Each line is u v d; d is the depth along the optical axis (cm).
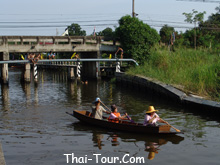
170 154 815
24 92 2400
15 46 3122
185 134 1029
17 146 894
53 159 776
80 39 3491
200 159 773
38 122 1240
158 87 2025
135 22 3444
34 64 3102
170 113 1421
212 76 1764
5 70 3008
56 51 3375
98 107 1220
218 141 938
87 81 3525
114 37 3631
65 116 1373
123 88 2714
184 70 2116
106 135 1023
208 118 1298
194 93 1722
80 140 959
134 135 1018
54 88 2716
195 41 4484
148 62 2883
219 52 2594
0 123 1221
